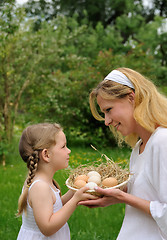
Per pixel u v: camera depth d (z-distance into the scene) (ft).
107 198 5.75
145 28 48.80
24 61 25.57
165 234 5.43
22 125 29.60
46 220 5.85
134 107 6.03
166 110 5.99
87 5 59.06
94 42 43.52
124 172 6.39
